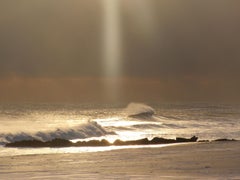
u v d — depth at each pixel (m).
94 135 170.38
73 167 81.44
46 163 87.69
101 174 72.25
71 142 130.38
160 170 76.12
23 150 117.75
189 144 125.81
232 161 85.69
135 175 70.56
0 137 140.25
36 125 180.12
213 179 65.06
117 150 110.88
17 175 72.00
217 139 149.50
